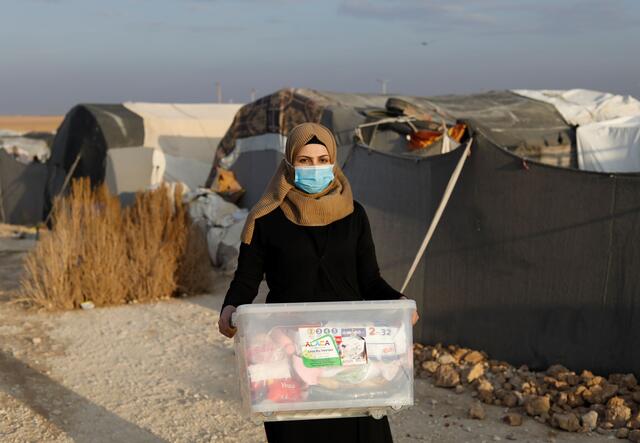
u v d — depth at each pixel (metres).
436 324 7.41
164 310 9.23
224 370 6.93
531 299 6.64
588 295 6.26
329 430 3.50
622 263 6.05
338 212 3.59
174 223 10.27
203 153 17.83
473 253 7.05
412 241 7.59
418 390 6.33
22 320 8.68
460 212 7.13
